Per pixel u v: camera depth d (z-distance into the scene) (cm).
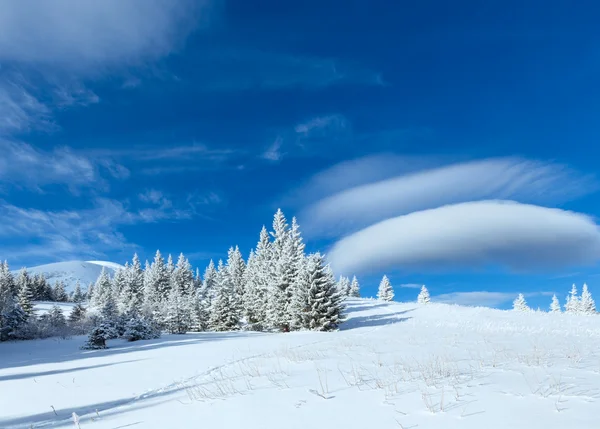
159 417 646
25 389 1022
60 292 10338
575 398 563
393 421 507
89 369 1316
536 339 1548
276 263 4016
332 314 2988
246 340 1997
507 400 567
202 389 839
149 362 1367
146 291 7338
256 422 553
